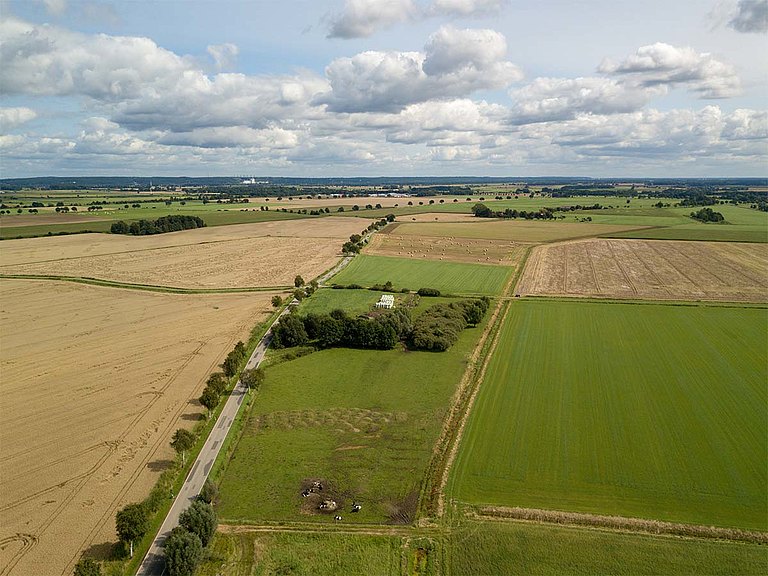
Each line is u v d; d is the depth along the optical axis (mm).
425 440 62844
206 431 64562
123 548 45125
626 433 63094
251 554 45344
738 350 88938
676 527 47469
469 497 52250
